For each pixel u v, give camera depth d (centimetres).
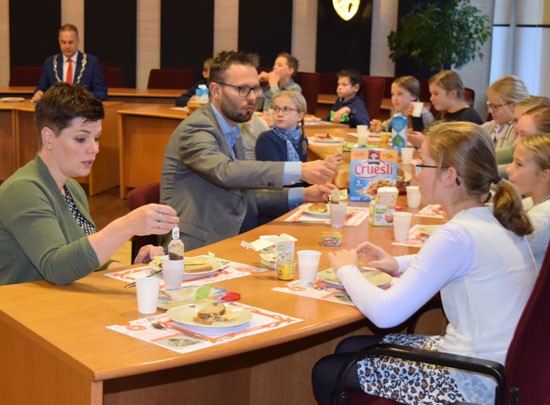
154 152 705
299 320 205
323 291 232
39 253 226
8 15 1003
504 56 1058
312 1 1064
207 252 273
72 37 784
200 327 193
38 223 229
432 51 962
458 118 552
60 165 242
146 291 204
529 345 187
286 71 729
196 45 1055
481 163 211
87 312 206
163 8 1042
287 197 345
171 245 226
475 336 204
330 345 301
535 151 261
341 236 285
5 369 210
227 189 321
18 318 200
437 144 215
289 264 241
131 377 246
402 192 387
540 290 182
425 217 337
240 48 1059
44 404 195
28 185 235
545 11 1024
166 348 182
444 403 207
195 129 323
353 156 364
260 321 203
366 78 781
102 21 1029
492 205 214
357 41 1060
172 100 852
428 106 788
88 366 171
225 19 1058
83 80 789
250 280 241
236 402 284
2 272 240
